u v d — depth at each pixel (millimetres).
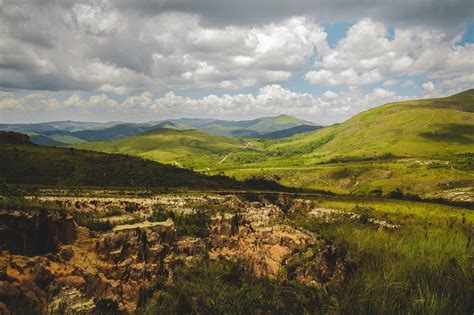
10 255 20109
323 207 101688
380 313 9398
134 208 51500
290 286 15945
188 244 30391
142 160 187875
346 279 14688
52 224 22734
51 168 139375
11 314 16766
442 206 111312
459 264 12016
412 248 15227
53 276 20078
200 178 161000
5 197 40188
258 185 166875
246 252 33344
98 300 20344
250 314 14562
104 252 24203
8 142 186750
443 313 8883
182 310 15867
